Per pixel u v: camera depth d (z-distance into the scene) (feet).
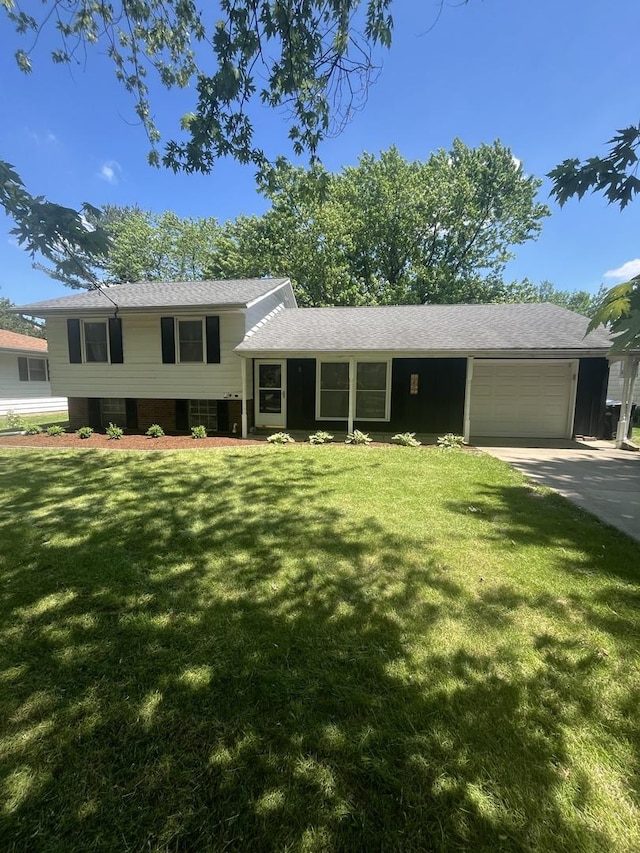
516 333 33.45
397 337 34.17
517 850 4.25
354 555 11.28
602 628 8.06
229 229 81.51
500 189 74.84
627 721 5.88
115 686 6.56
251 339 35.83
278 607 8.81
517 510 15.17
